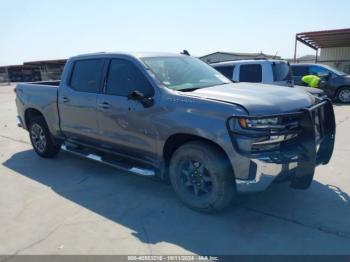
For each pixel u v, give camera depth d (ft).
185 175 12.52
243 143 10.44
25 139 25.86
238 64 28.84
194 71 14.75
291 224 11.33
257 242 10.33
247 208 12.55
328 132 13.26
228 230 11.09
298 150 10.92
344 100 43.11
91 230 11.35
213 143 11.49
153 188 14.87
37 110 19.06
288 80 28.78
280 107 10.94
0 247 10.49
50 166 18.43
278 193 13.74
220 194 11.44
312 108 11.47
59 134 18.03
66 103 16.75
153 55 14.65
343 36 70.64
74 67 16.74
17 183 15.96
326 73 43.24
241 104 10.71
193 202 12.32
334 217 11.69
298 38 71.15
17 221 12.14
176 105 11.91
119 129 14.19
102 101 14.70
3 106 52.60
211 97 11.48
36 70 197.47
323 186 14.40
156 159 13.17
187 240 10.57
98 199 13.85
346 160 17.89
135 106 13.24
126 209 12.87
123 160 15.12
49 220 12.15
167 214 12.34
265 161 10.34
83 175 16.81
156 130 12.62
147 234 11.00
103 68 15.11
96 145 15.99
